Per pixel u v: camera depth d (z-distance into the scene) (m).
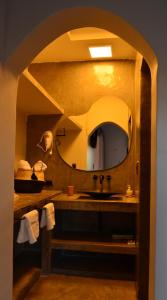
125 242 2.85
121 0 1.42
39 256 3.26
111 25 1.54
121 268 2.99
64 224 3.45
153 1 1.42
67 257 3.33
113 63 3.47
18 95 2.69
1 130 1.42
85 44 2.99
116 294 2.51
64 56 3.36
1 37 1.42
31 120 3.60
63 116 3.54
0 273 1.42
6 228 1.48
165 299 1.36
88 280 2.78
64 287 2.62
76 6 1.42
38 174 3.04
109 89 3.46
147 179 2.24
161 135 1.40
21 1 1.47
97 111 3.48
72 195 3.19
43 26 1.47
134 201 2.82
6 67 1.46
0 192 1.41
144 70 2.26
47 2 1.45
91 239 2.96
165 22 1.41
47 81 3.57
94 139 3.47
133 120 3.38
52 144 3.54
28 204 2.06
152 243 1.49
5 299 1.47
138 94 2.77
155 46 1.40
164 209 1.38
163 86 1.40
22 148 3.47
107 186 3.40
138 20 1.41
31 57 1.64
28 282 2.51
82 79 3.52
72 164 3.49
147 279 2.23
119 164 3.39
